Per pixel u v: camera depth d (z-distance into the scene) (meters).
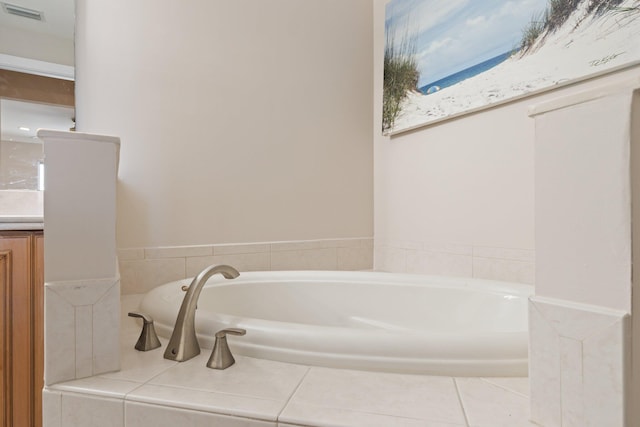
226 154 1.92
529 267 1.47
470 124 1.70
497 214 1.59
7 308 1.15
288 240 2.07
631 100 0.52
